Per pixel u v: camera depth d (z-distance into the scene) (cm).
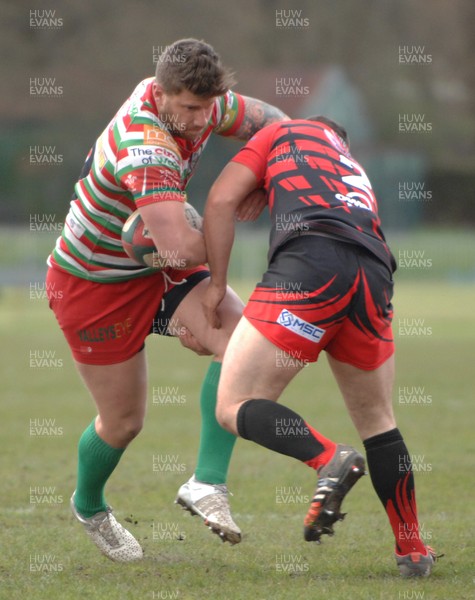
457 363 5162
